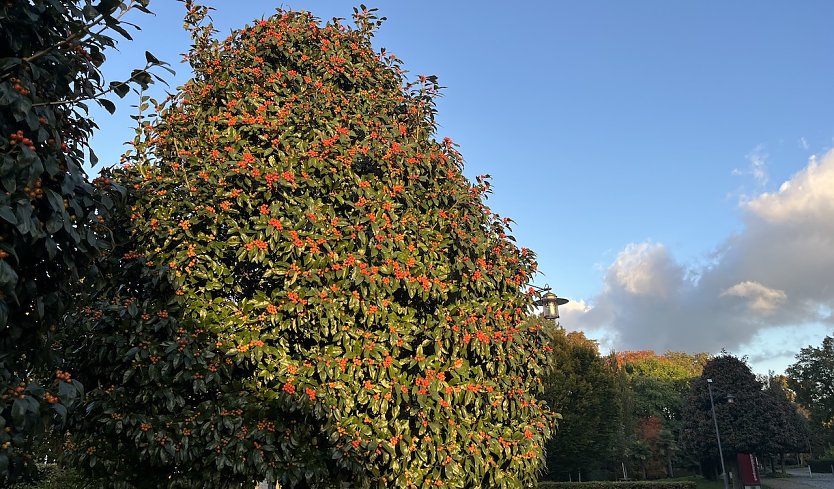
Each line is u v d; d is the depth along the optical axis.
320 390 4.62
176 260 4.92
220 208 5.14
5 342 3.01
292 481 4.39
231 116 5.66
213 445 4.34
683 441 36.91
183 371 4.55
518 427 5.77
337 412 4.60
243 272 5.38
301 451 4.57
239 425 4.43
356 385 4.80
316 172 5.53
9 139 2.91
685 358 66.69
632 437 40.38
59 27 3.29
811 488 36.09
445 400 5.04
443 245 5.64
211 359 4.64
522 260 6.67
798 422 52.75
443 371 5.20
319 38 6.62
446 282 5.63
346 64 6.44
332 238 5.14
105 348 4.69
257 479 4.64
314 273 4.93
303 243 4.97
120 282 5.12
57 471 7.67
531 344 6.26
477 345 5.32
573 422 27.11
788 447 34.22
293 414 4.70
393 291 5.13
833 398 48.41
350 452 4.54
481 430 5.37
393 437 4.80
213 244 5.00
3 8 2.84
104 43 3.28
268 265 5.14
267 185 5.20
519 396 5.85
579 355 29.83
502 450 5.41
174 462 4.50
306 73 6.35
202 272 4.94
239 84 6.05
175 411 4.62
